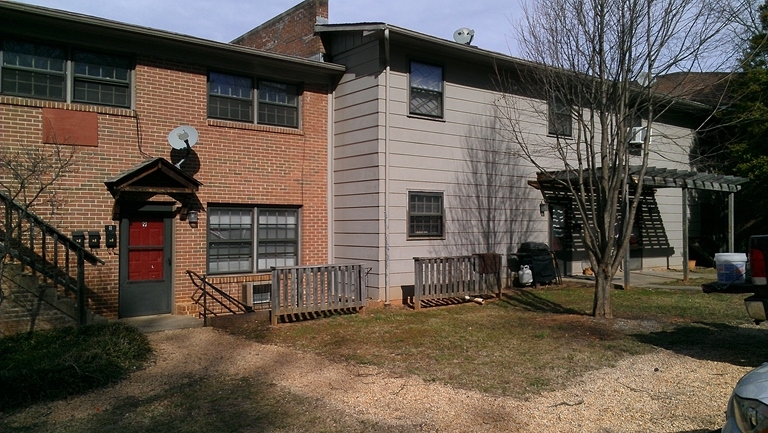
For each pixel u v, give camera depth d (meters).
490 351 7.93
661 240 19.27
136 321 9.88
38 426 5.29
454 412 5.52
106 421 5.41
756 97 16.05
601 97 9.73
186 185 10.30
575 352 7.81
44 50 9.68
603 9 9.48
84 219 9.81
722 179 15.97
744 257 7.55
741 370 6.82
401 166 12.33
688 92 9.96
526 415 5.43
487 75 14.05
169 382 6.67
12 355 7.09
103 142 10.05
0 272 7.37
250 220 11.91
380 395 6.06
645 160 9.79
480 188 13.88
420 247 12.64
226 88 11.65
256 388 6.40
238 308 11.45
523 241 14.91
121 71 10.41
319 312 11.12
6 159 8.82
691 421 5.19
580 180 10.24
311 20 13.36
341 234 12.88
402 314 11.01
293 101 12.69
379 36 11.82
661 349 7.95
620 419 5.29
